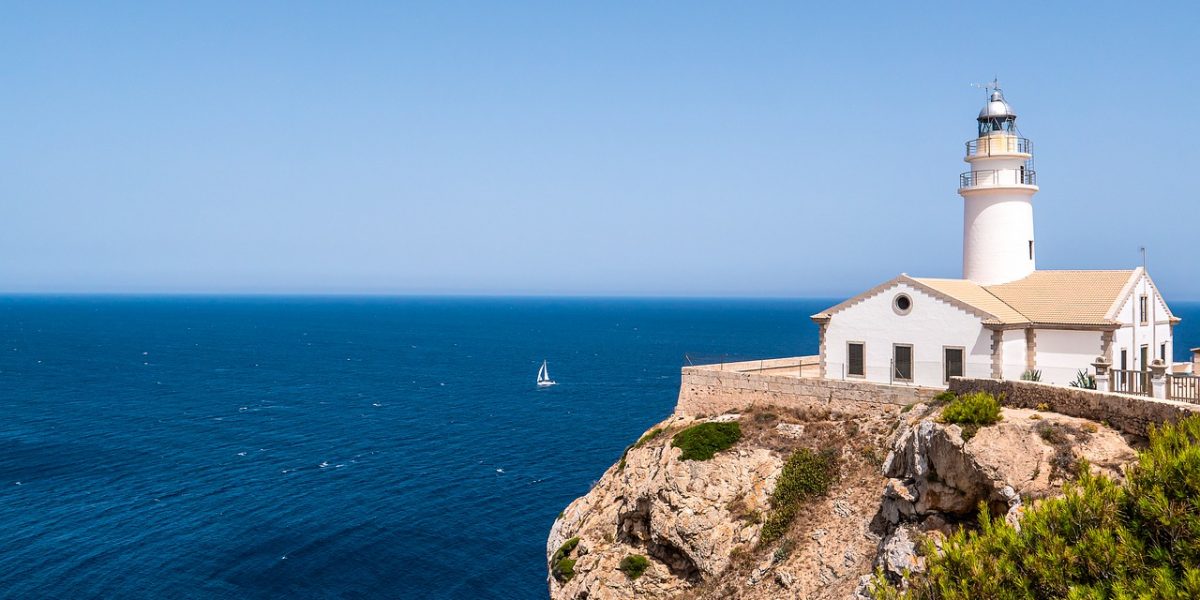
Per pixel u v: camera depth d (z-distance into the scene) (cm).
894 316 4797
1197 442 2108
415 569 6241
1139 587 1817
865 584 3247
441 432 11031
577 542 4859
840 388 4509
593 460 9394
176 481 8419
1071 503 2095
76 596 5647
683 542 4241
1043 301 4788
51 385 15462
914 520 3284
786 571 3766
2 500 7688
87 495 7894
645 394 14550
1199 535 1823
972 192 5284
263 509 7512
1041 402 3212
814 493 4081
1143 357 4906
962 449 3052
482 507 7650
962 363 4525
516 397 14288
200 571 6094
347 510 7506
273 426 11481
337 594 5784
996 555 2145
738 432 4519
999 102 5312
